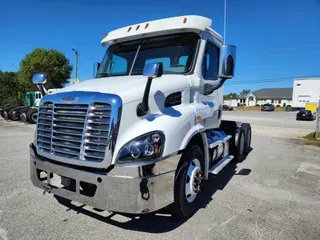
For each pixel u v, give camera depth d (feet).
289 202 13.23
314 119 82.84
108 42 14.85
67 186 9.48
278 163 21.72
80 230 9.98
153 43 13.58
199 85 12.90
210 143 13.89
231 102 277.03
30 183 15.06
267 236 9.84
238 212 11.91
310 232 10.21
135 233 9.87
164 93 10.37
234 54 12.12
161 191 9.00
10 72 143.02
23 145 27.17
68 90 10.25
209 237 9.68
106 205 8.52
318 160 23.06
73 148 9.21
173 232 10.00
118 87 9.68
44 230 9.92
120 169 8.38
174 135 9.60
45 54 124.16
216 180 16.80
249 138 26.25
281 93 257.55
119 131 8.61
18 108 57.88
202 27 12.90
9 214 11.16
